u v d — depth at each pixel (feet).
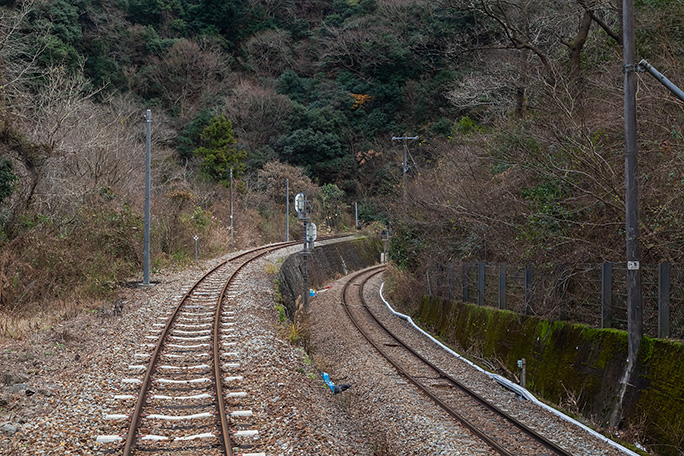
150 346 38.99
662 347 28.81
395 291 90.99
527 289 45.06
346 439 26.53
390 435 29.01
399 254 89.66
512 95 78.74
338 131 222.28
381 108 222.89
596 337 34.45
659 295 30.01
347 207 213.87
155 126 160.04
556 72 55.21
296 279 100.68
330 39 227.40
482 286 55.98
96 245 71.15
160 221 101.55
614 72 50.70
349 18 230.48
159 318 48.67
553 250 44.19
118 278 69.46
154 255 92.27
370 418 32.53
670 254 34.53
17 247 58.18
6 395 26.99
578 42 57.93
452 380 39.55
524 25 62.39
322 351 53.47
